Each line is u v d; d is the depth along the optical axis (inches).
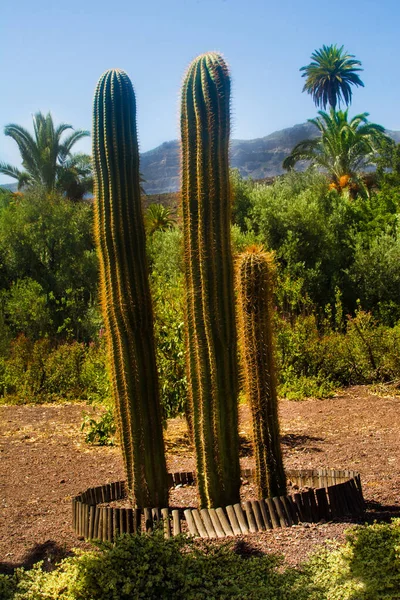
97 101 171.6
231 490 168.2
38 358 458.3
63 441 307.0
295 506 171.8
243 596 130.2
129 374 171.8
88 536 173.6
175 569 139.6
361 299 832.3
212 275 159.8
